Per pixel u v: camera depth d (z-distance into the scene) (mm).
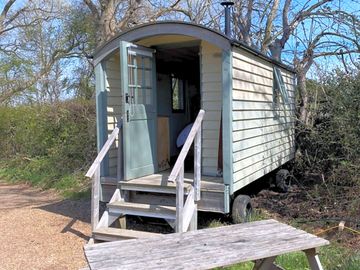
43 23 18844
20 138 12977
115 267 2521
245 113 6078
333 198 6738
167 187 5270
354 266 3914
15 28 18094
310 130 9266
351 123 7250
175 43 6305
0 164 13125
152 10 13203
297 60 10789
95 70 6059
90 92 17281
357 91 7531
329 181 7258
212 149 6020
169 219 5016
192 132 5125
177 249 2857
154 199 5566
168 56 7344
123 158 5688
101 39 10898
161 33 5566
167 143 7004
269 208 7023
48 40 19656
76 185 9555
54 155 11164
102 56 5992
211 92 5977
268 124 7637
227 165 5355
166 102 7770
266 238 3074
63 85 19984
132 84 5707
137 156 5801
